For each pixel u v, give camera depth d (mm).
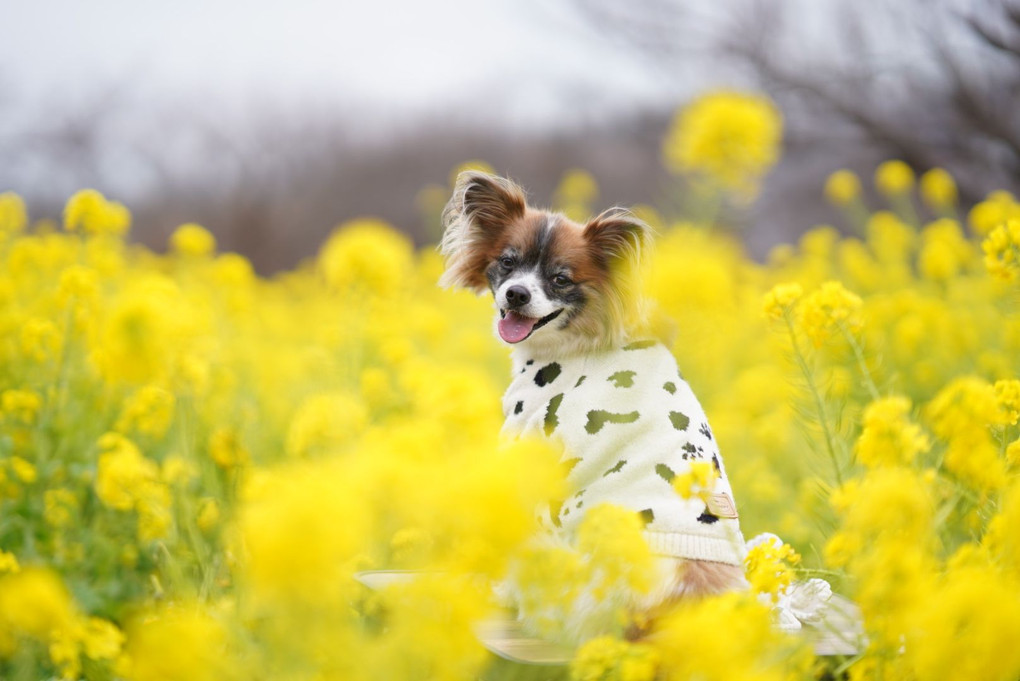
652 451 4059
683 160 5719
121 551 5246
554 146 24375
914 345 7836
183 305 4945
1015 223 4582
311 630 2322
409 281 10438
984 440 3361
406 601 2436
